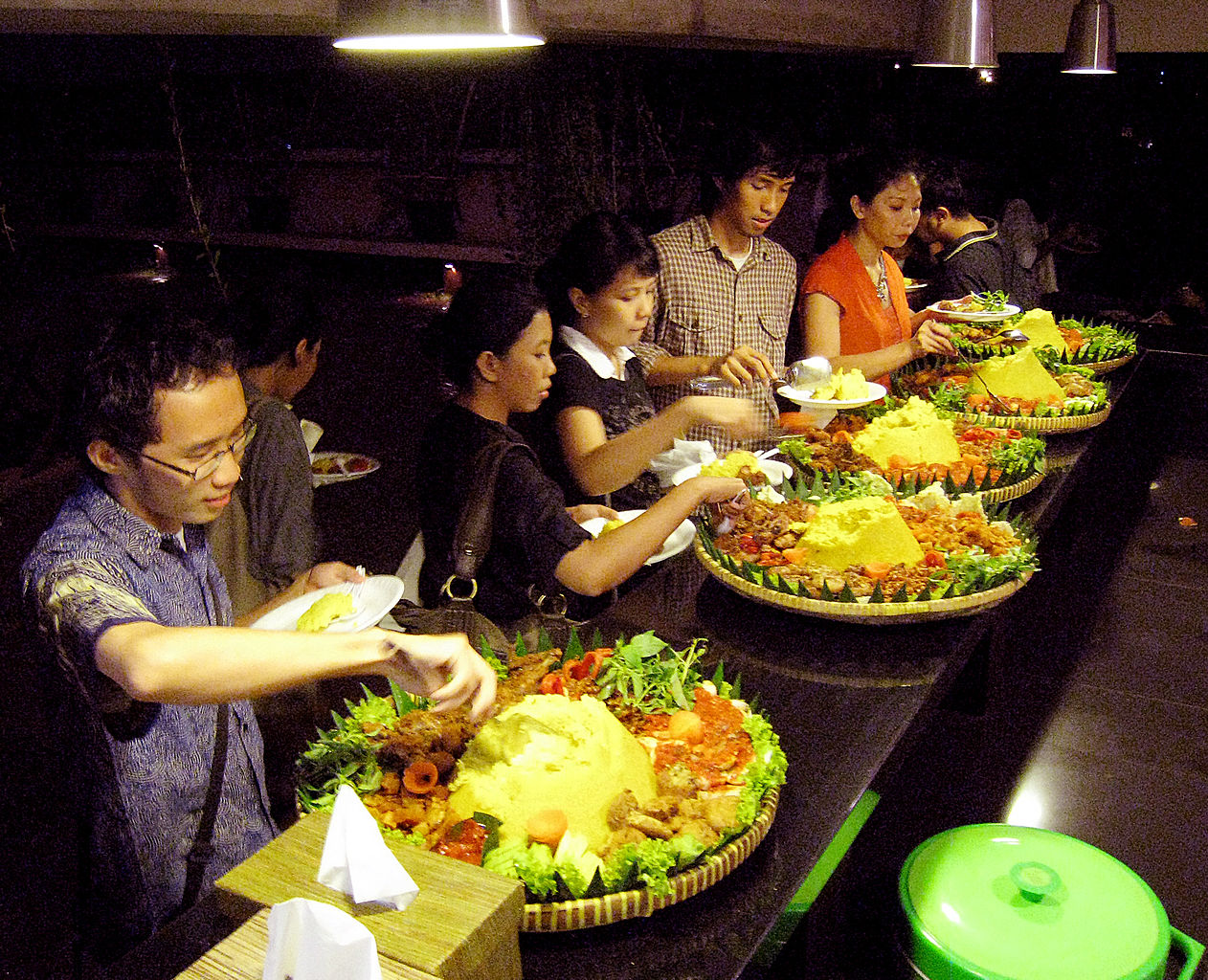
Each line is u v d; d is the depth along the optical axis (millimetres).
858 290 3797
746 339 3602
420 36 1518
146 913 1574
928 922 1634
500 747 1397
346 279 10328
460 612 1913
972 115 6910
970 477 2807
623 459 2520
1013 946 1575
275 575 2287
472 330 2129
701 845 1325
